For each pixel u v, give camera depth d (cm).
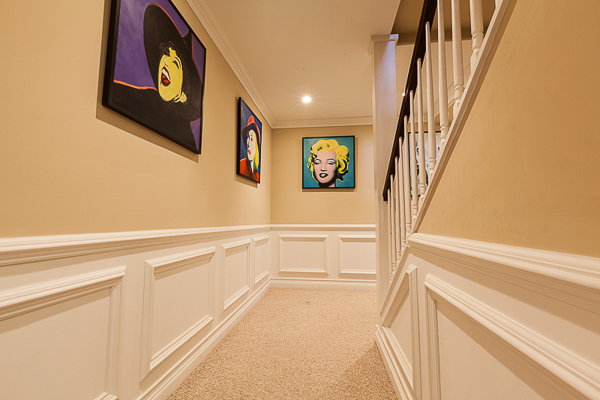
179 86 159
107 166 110
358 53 251
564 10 42
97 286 103
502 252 56
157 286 141
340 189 408
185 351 165
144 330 128
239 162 262
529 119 51
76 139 97
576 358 40
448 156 89
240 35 226
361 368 173
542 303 47
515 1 55
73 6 96
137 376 124
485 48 65
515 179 56
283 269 398
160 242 142
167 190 151
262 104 349
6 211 76
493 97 64
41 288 82
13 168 78
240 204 274
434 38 237
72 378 94
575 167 41
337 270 392
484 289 66
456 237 83
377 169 203
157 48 139
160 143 145
